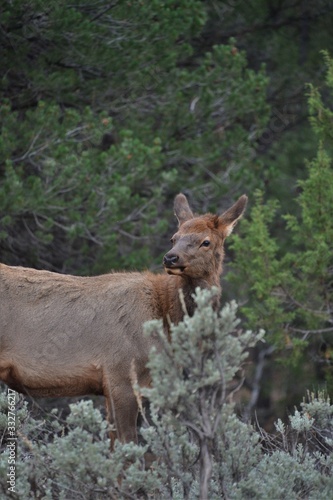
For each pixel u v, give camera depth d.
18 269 17.94
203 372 13.88
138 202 29.84
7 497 14.55
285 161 41.16
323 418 16.83
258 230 29.23
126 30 30.36
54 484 15.05
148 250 30.52
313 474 15.51
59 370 17.39
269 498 14.57
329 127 29.66
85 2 29.50
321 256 27.98
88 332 17.48
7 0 27.17
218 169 35.00
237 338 13.94
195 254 17.91
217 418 13.80
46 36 28.55
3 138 26.78
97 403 28.45
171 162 32.81
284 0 42.81
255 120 35.25
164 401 13.71
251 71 34.16
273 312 28.66
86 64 30.16
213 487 15.12
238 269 30.36
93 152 29.53
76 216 27.75
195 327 13.73
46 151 28.59
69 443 14.29
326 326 31.08
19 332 17.36
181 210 19.69
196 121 33.16
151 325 13.93
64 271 30.02
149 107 32.94
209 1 41.19
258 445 15.38
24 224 28.92
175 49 32.44
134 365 16.23
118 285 18.00
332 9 42.50
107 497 14.72
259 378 42.25
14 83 29.66
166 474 14.80
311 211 28.58
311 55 42.53
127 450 14.59
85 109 28.97
